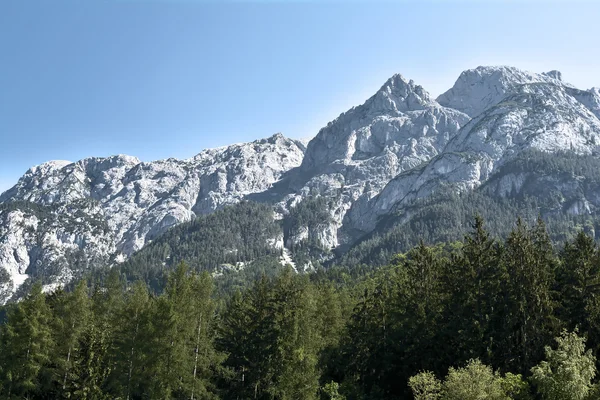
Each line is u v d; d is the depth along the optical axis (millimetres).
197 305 84375
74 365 67875
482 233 80438
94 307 101688
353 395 74438
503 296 70062
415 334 75062
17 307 81312
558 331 61219
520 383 51281
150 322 70250
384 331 81000
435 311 75875
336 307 93062
